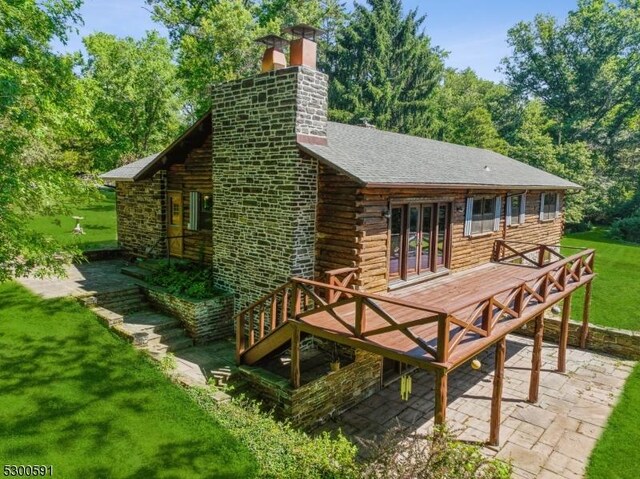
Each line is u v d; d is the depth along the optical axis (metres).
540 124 41.25
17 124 7.69
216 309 10.78
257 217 10.38
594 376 10.88
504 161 19.09
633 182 34.34
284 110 9.52
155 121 30.25
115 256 16.50
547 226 18.61
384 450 5.43
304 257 9.91
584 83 41.84
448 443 5.43
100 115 22.69
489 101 47.31
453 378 10.77
